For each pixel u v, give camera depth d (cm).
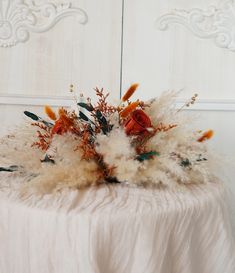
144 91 185
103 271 75
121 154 94
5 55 187
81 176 93
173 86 185
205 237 90
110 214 76
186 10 183
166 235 80
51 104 186
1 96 186
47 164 94
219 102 182
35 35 186
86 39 186
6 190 93
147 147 98
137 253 76
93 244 74
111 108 103
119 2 184
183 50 184
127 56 185
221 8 181
